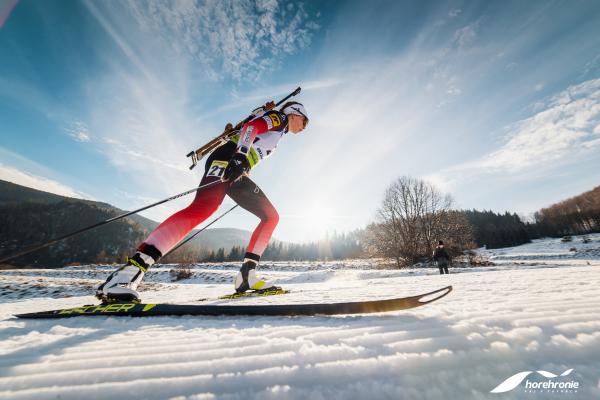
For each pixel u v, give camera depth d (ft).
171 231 4.86
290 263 104.17
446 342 2.23
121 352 2.23
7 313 6.22
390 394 1.61
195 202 5.43
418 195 77.61
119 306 3.99
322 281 48.11
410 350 2.12
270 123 6.54
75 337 2.75
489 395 1.58
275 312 3.55
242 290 7.15
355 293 6.08
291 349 2.21
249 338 2.53
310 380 1.74
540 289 4.64
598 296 3.62
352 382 1.72
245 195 7.14
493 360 1.96
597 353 2.00
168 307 3.84
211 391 1.63
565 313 2.83
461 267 55.72
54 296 34.50
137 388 1.66
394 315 3.21
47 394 1.61
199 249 254.27
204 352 2.18
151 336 2.75
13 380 1.74
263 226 7.44
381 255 81.46
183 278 64.64
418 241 75.10
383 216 80.43
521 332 2.35
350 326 2.80
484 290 5.03
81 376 1.80
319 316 3.41
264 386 1.68
